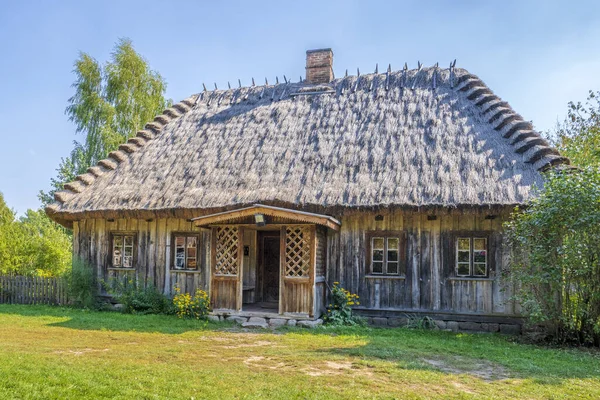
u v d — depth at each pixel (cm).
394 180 1162
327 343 891
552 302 939
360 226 1202
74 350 788
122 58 2520
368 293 1180
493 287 1100
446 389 599
